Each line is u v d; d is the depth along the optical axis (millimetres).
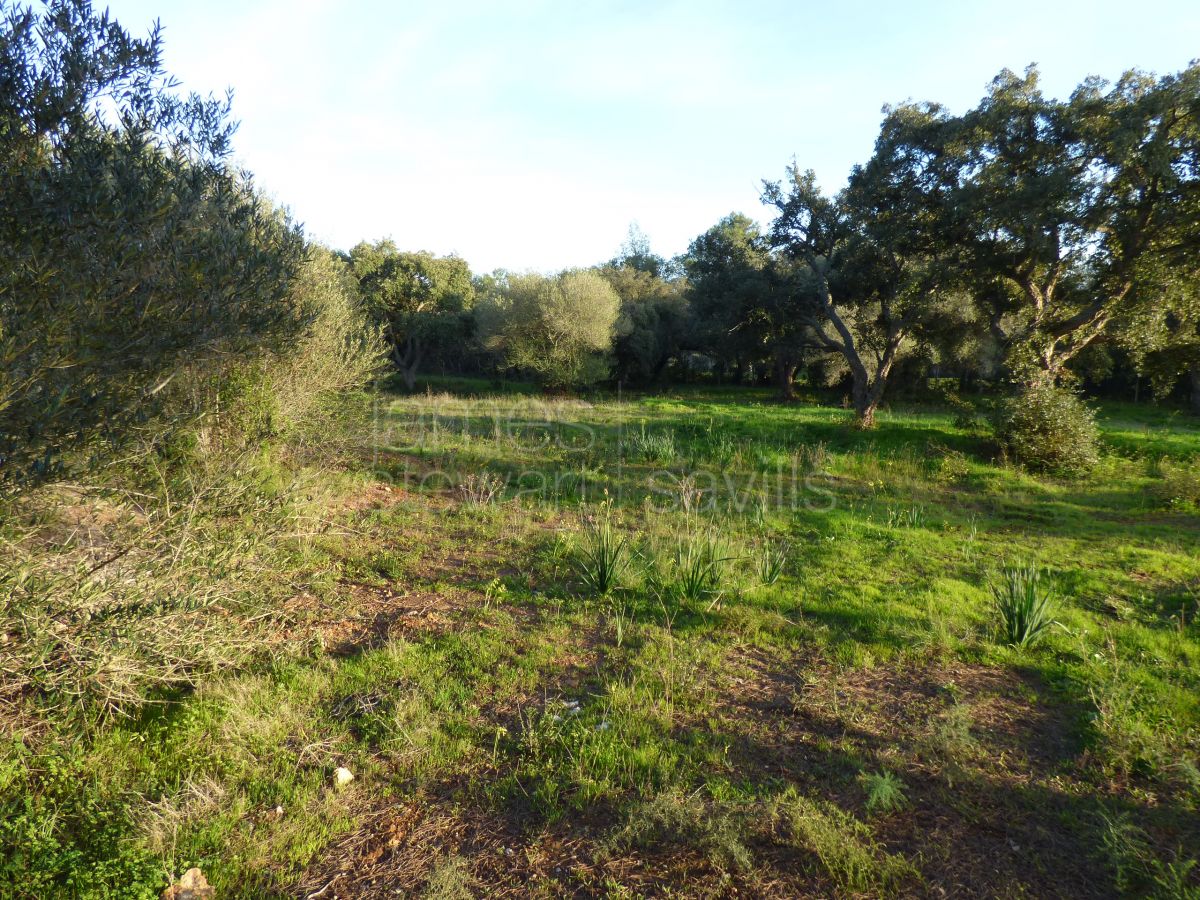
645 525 8266
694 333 36031
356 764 3568
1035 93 14359
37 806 2941
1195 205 12406
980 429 14438
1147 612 5801
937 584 6301
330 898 2754
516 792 3391
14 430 2811
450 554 6980
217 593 4098
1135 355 14656
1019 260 14734
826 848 2953
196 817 3037
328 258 9070
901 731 3992
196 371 5109
